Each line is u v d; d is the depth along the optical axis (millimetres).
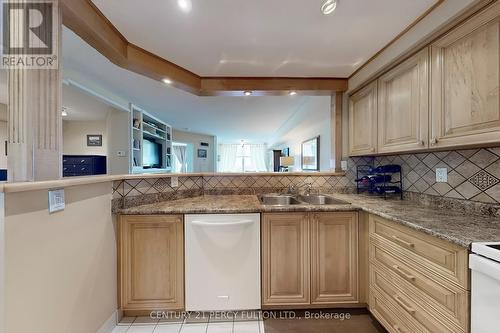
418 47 1594
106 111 4434
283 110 4809
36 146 1158
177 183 2332
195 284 1861
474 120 1226
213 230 1856
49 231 1147
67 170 4246
